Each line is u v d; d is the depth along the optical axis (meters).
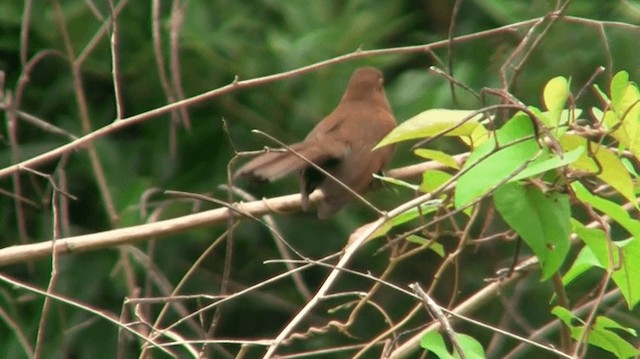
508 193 5.34
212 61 12.68
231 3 12.95
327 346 12.19
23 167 7.07
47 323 11.45
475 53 13.07
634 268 5.64
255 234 12.80
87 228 12.39
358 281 12.68
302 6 12.88
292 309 12.38
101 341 11.61
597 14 12.06
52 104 12.82
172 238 12.36
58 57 12.73
